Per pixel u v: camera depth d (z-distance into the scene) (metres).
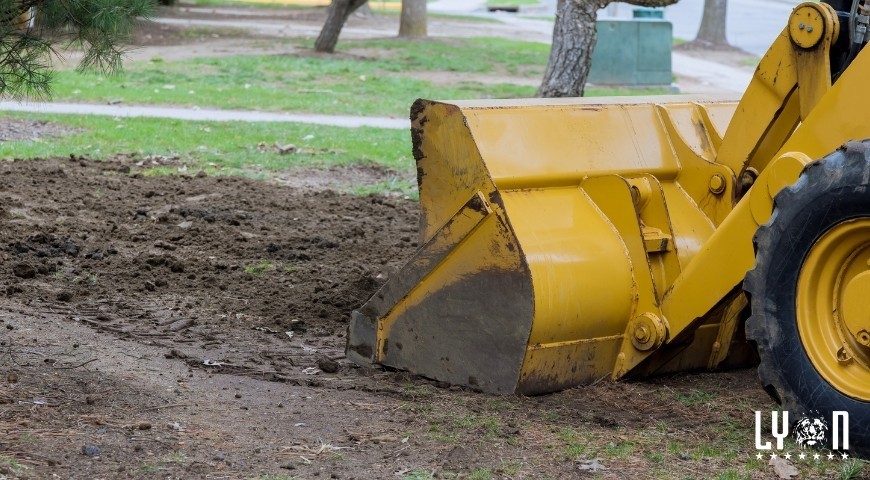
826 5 8.62
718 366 9.65
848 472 7.07
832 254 7.49
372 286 12.56
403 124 27.55
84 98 29.02
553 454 7.50
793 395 7.62
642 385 9.16
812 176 7.52
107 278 12.57
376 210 16.97
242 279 12.84
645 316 8.91
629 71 39.97
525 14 82.81
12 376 8.61
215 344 10.43
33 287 11.95
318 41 44.31
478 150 8.80
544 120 9.27
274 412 8.37
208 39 49.00
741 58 53.66
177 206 16.31
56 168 18.44
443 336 9.09
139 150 21.14
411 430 7.98
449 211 9.09
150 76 34.81
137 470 6.88
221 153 21.47
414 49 47.16
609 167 9.38
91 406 8.12
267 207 16.73
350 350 9.76
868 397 7.25
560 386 8.91
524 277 8.52
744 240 8.38
